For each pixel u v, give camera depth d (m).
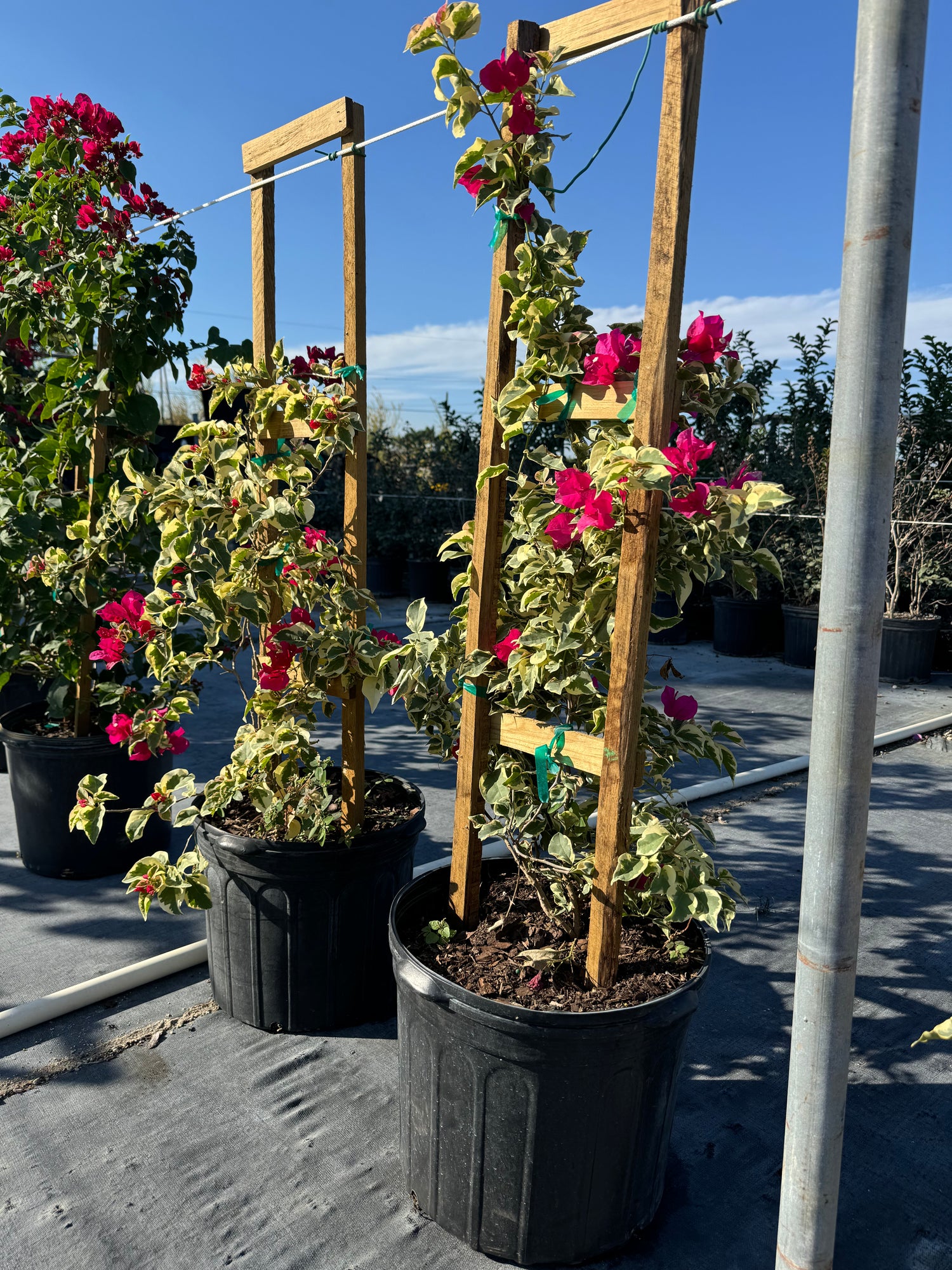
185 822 2.29
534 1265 1.63
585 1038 1.48
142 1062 2.17
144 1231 1.67
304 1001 2.28
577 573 1.78
